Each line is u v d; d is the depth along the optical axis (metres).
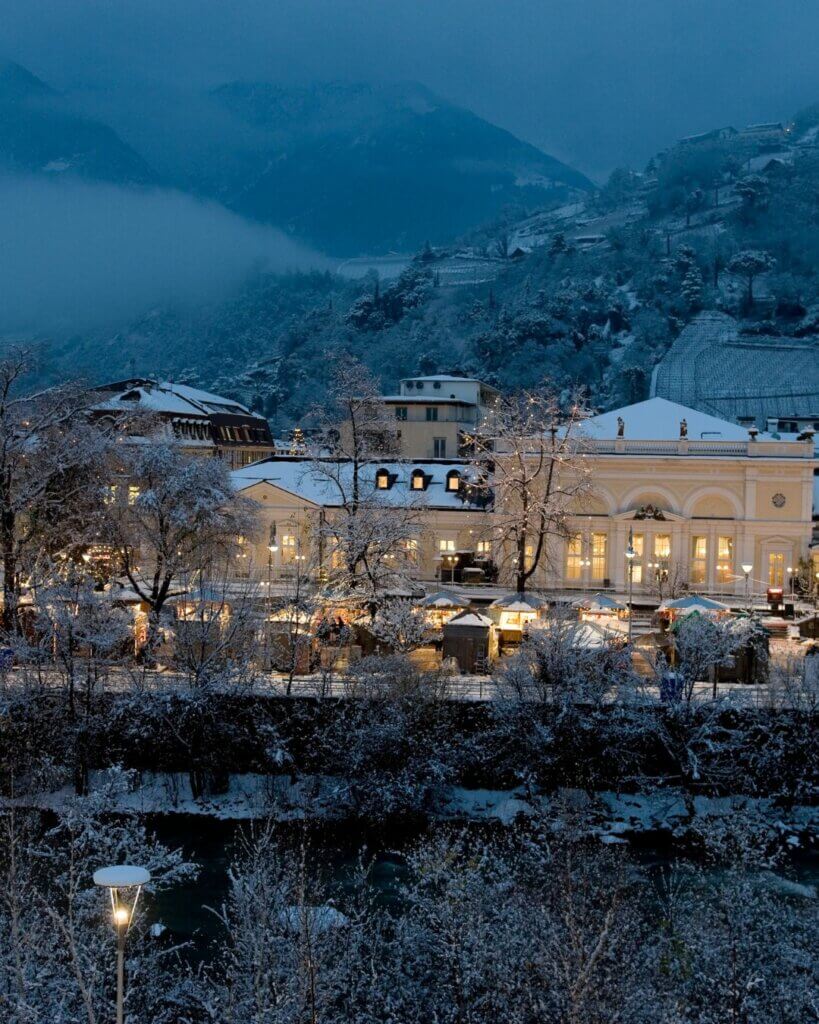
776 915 50.50
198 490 99.69
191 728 81.50
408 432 172.88
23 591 95.94
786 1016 44.62
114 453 105.25
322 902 58.72
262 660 89.94
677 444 122.38
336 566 105.88
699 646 82.31
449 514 127.38
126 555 97.12
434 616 101.06
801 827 75.38
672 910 52.31
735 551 121.50
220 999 44.28
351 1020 45.19
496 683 82.56
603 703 80.69
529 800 77.62
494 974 45.19
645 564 122.19
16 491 102.69
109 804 72.06
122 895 40.53
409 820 76.31
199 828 76.25
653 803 77.69
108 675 85.25
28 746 78.81
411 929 49.25
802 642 102.62
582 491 118.25
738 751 79.75
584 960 42.59
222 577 109.31
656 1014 43.22
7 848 55.34
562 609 89.12
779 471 120.38
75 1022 42.31
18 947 41.38
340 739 79.25
